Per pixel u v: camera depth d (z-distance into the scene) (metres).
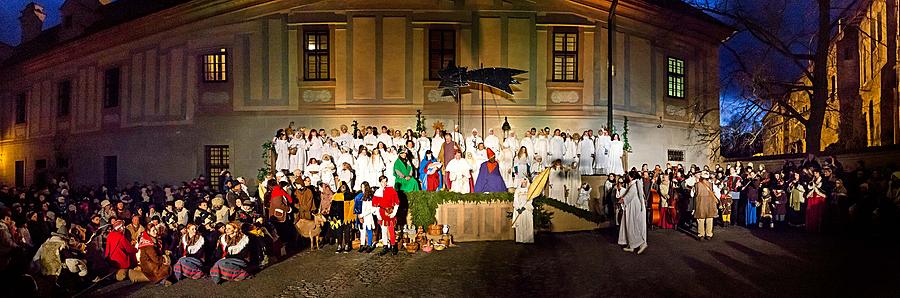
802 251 12.35
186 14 22.19
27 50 31.34
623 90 23.27
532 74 21.92
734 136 25.78
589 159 20.41
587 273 10.41
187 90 22.11
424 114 21.31
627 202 12.81
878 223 14.07
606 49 22.69
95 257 10.80
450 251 13.24
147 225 12.18
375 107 21.19
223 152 21.92
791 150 50.62
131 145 23.42
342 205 13.46
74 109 26.34
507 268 11.06
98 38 24.77
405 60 21.33
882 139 33.72
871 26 36.69
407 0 21.41
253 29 21.53
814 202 15.44
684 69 26.00
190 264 10.43
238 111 21.58
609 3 22.64
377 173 17.56
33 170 28.66
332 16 21.25
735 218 17.84
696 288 9.04
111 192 20.41
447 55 21.59
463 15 21.56
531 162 19.94
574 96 22.17
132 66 23.70
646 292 8.87
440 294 9.06
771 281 9.43
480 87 21.64
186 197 16.66
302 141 19.06
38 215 12.52
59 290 9.48
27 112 29.33
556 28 22.22
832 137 41.41
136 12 24.00
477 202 14.92
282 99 21.36
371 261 12.06
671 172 18.25
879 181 14.70
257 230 11.51
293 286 9.80
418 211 14.70
